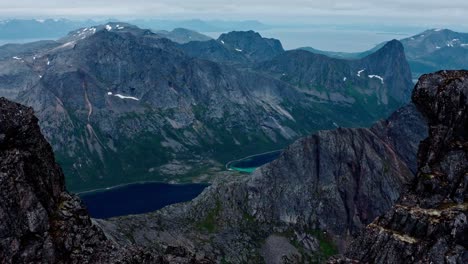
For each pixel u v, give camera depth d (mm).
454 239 96938
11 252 55469
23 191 58094
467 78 107375
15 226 56469
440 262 94812
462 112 106938
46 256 57125
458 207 101438
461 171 105938
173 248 84375
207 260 83312
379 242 107125
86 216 64250
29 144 62594
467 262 93062
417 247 99688
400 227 106750
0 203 55938
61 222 61281
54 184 64500
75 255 59594
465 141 107812
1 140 59969
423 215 103812
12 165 58594
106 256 61594
